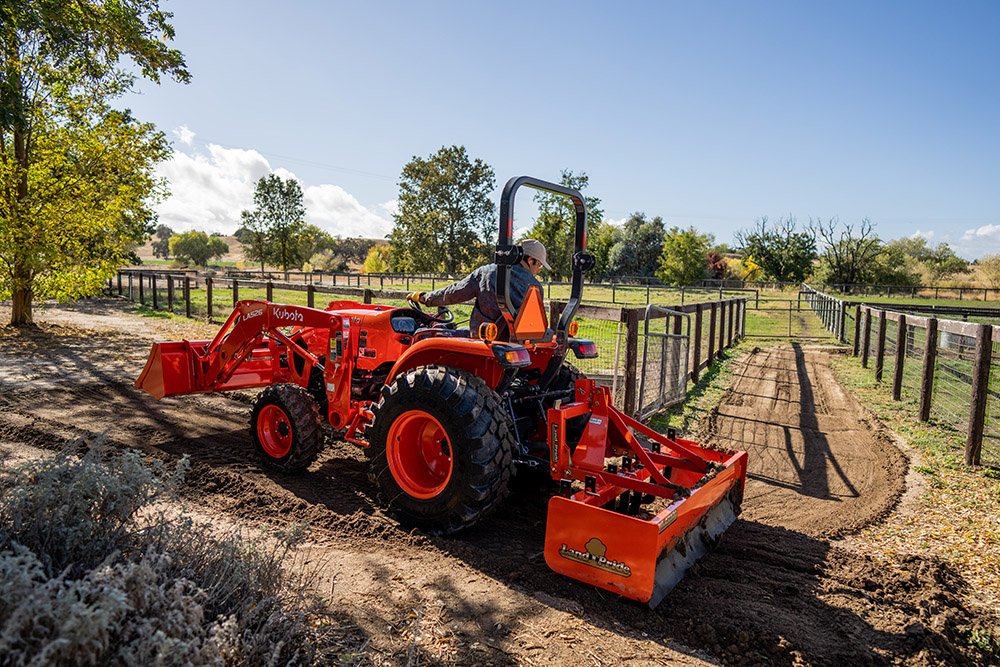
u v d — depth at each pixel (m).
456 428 3.95
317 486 4.89
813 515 4.84
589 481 3.84
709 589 3.55
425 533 4.11
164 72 14.44
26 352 10.62
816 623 3.23
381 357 5.24
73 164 13.79
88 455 2.94
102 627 1.90
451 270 67.06
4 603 1.93
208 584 2.62
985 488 5.49
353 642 2.83
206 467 5.13
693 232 52.66
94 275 14.54
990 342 6.00
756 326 22.34
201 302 20.78
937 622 3.25
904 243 74.56
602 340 12.20
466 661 2.77
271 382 6.36
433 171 66.19
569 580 3.56
